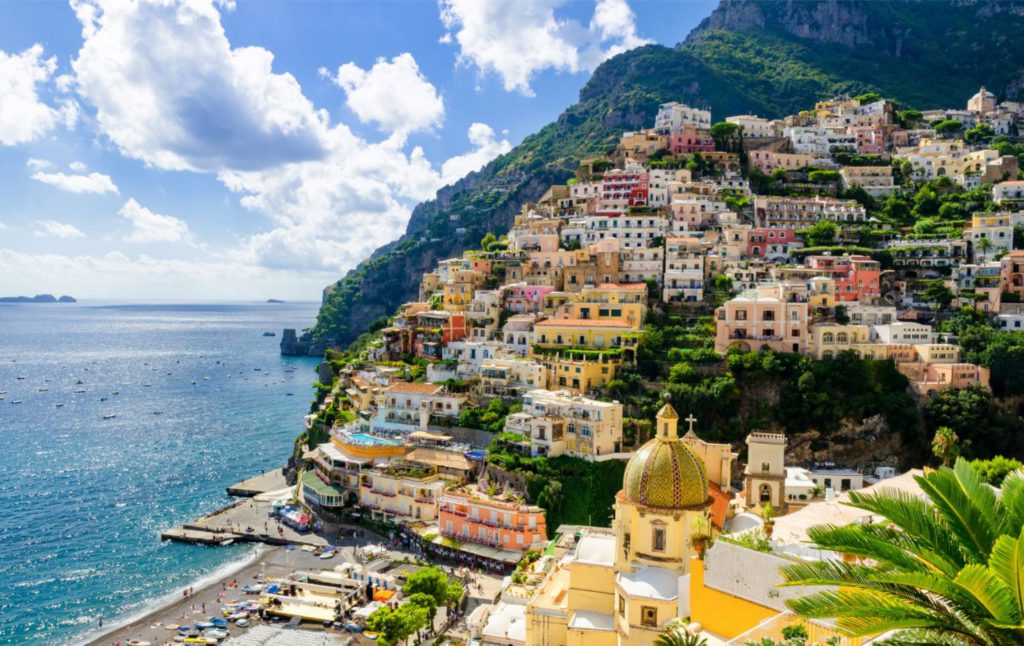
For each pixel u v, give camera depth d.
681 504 58.28
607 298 187.00
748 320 160.62
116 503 161.88
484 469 143.50
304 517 146.00
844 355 152.50
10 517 152.00
